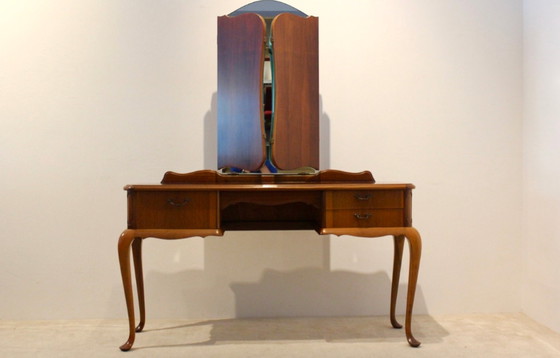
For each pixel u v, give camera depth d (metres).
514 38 1.87
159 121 1.83
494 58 1.88
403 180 1.86
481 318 1.80
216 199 1.38
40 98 1.79
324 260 1.85
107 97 1.81
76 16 1.80
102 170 1.81
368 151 1.86
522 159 1.88
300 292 1.85
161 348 1.48
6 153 1.79
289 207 1.75
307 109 1.74
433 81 1.87
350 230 1.39
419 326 1.71
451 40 1.87
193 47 1.84
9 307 1.80
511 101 1.87
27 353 1.44
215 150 1.84
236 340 1.56
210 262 1.84
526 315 1.84
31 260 1.80
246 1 1.85
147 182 1.82
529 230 1.82
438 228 1.87
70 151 1.80
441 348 1.47
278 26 1.72
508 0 1.87
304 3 1.85
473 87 1.88
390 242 1.86
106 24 1.81
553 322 1.66
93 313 1.82
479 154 1.88
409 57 1.86
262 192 1.41
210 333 1.64
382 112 1.86
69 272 1.81
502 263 1.88
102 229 1.81
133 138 1.82
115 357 1.40
